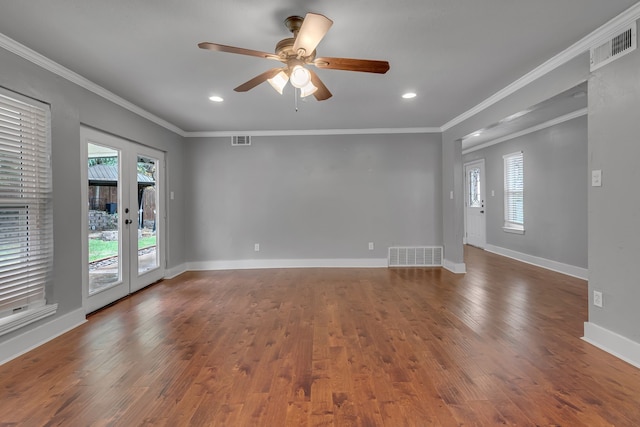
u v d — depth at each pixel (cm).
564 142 472
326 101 374
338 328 279
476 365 215
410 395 183
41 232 259
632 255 212
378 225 529
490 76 304
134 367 215
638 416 163
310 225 530
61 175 276
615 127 221
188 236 525
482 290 392
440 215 526
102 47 240
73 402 177
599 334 238
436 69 287
